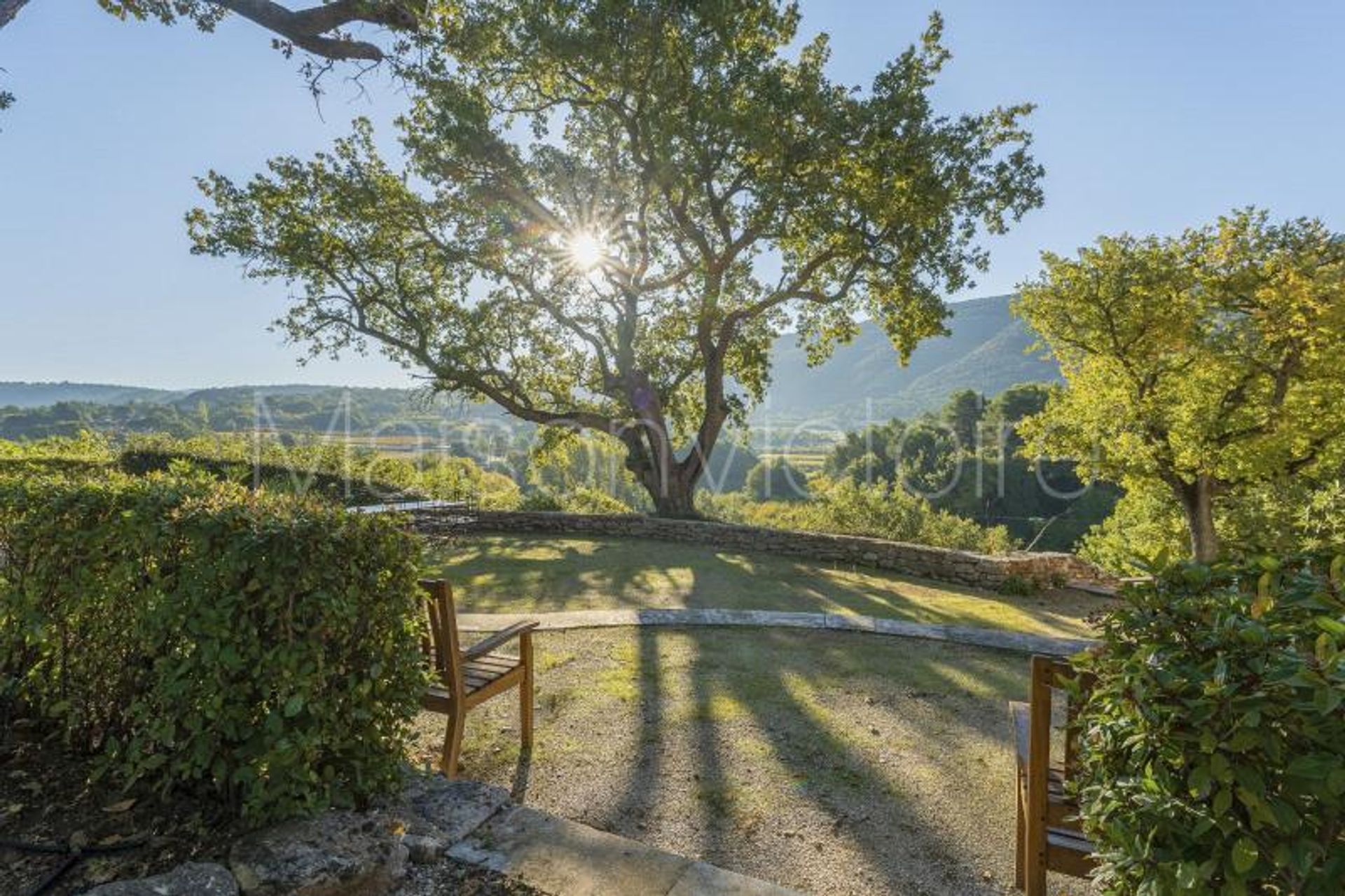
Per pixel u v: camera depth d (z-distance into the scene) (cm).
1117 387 1642
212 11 706
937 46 1358
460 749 357
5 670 294
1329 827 123
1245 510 1661
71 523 266
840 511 1758
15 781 256
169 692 229
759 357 1770
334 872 202
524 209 1456
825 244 1494
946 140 1315
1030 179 1367
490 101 1448
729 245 1498
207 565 227
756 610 766
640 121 1364
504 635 374
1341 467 1531
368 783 248
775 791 344
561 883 213
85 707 270
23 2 597
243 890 194
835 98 1306
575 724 426
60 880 206
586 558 1122
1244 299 1448
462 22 1072
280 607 229
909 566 1086
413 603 275
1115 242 1561
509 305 1588
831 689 505
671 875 218
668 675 529
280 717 222
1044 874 226
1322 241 1383
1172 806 134
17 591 279
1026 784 266
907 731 427
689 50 1284
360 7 698
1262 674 125
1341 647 125
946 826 314
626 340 1678
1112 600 948
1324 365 1347
